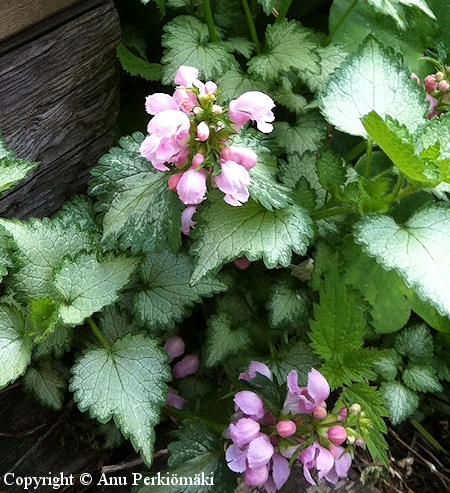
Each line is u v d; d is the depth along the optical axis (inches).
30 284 7.0
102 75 9.1
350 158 10.2
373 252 6.8
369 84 7.8
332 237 8.8
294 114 10.3
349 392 7.4
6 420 9.0
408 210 9.9
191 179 6.2
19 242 6.9
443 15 10.7
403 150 6.4
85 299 7.0
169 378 7.2
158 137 6.1
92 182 7.2
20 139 8.5
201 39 8.7
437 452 10.4
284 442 6.8
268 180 7.2
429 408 10.5
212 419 8.3
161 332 9.2
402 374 10.0
